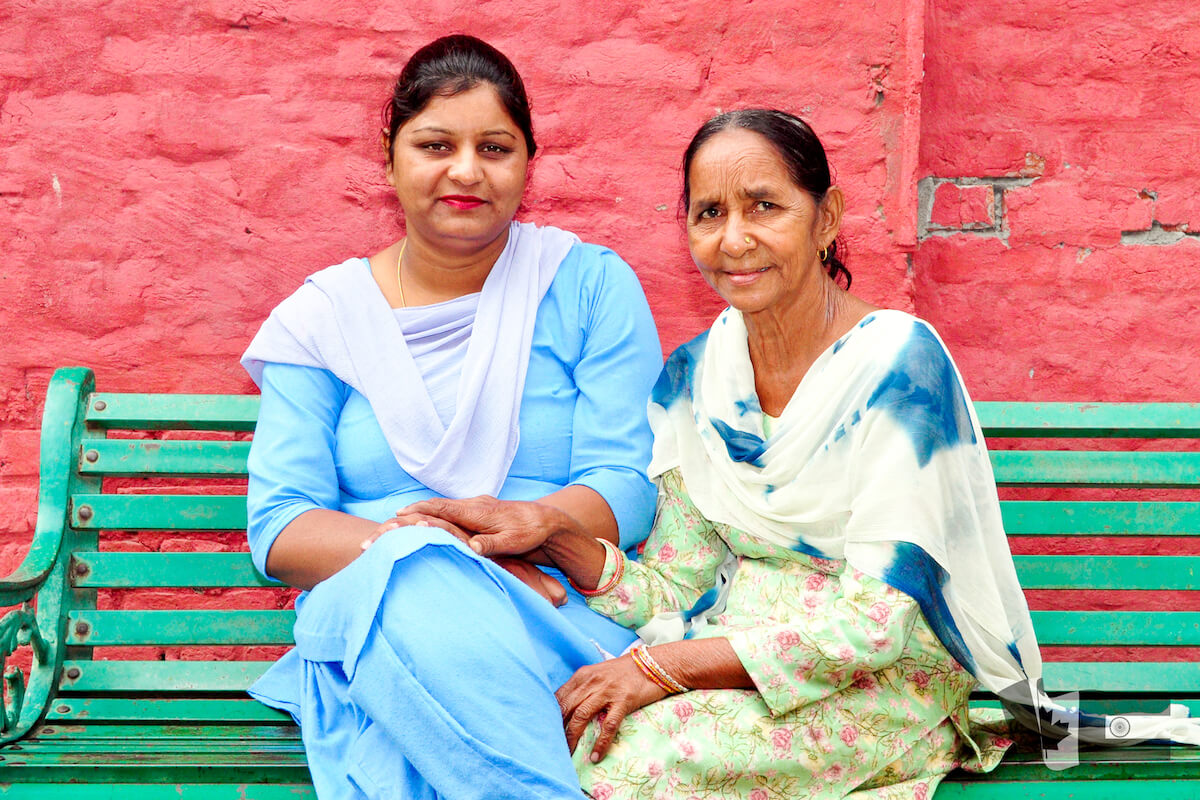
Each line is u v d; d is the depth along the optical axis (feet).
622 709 5.35
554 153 8.23
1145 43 8.64
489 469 6.51
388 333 6.68
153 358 8.14
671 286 8.30
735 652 5.40
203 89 8.07
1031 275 8.70
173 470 7.29
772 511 5.89
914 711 5.63
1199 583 7.27
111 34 8.02
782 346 5.95
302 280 8.19
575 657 5.79
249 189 8.13
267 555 6.16
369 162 8.18
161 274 8.12
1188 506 7.43
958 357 8.70
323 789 5.27
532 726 5.04
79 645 6.98
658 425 6.55
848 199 8.09
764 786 5.39
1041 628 7.19
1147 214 8.66
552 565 6.16
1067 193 8.67
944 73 8.71
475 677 5.02
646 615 6.18
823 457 5.66
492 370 6.62
